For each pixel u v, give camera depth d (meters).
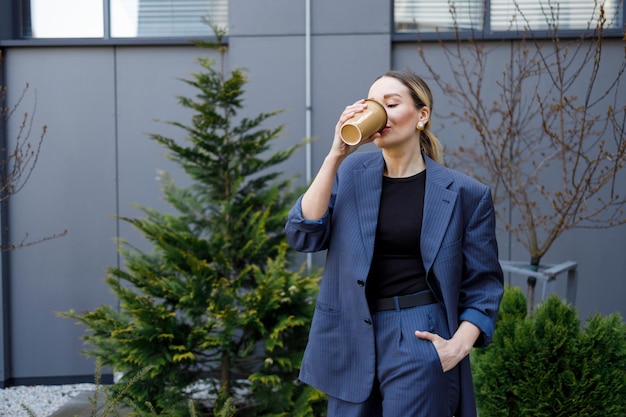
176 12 5.64
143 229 4.16
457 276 2.18
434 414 2.11
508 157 5.17
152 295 4.17
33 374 5.66
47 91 5.60
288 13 5.41
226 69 5.54
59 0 5.67
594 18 5.31
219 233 4.23
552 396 3.05
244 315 3.98
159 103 5.58
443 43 5.40
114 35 5.66
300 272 4.15
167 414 3.81
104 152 5.60
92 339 4.09
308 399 3.97
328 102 5.41
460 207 2.22
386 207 2.23
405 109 2.20
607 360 3.10
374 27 5.36
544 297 4.39
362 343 2.17
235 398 4.39
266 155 5.42
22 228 5.61
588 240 5.32
